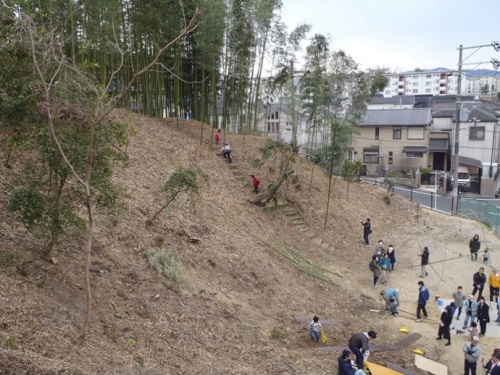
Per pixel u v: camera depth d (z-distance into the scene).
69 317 8.11
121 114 19.91
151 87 23.34
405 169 43.44
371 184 30.67
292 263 16.19
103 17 17.03
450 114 46.00
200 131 24.61
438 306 15.75
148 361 8.04
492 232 24.11
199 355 8.98
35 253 9.23
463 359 12.38
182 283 11.41
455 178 27.44
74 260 9.82
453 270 19.22
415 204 27.83
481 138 44.88
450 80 113.50
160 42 20.81
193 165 19.67
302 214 20.97
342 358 9.52
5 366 6.08
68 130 7.39
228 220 16.75
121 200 13.27
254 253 15.33
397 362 11.56
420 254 20.73
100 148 7.77
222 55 23.12
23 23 6.94
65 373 6.43
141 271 10.97
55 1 15.79
